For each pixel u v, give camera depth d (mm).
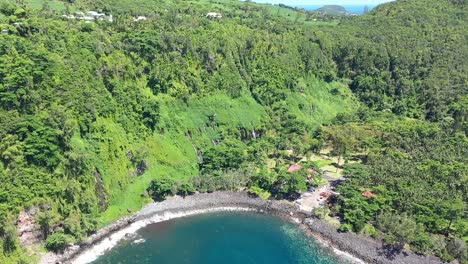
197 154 142000
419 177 121125
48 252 93562
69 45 127250
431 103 190125
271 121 168125
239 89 169375
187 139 142625
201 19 188750
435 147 142750
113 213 111875
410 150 144500
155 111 136000
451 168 123812
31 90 105750
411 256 97562
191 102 151750
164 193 122750
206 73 162375
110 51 136875
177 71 152625
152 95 143000
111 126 122438
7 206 89312
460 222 103625
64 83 115438
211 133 150625
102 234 104375
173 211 118125
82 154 107625
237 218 117562
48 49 120875
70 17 150250
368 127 159500
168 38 155375
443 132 154500
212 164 136375
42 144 99312
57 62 117812
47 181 98625
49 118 104188
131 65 140125
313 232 110312
